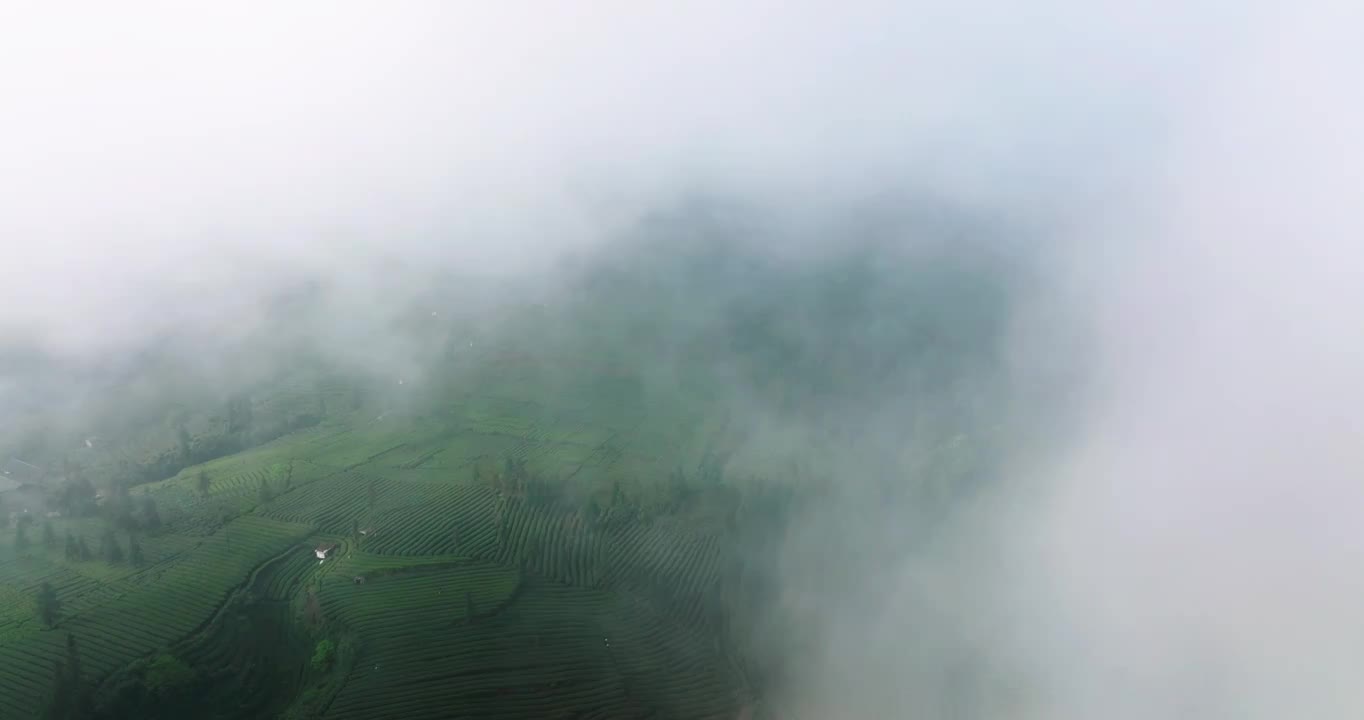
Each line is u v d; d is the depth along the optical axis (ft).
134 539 363.35
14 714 263.29
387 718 273.54
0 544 364.58
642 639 321.73
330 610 326.24
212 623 314.14
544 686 292.61
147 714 269.03
